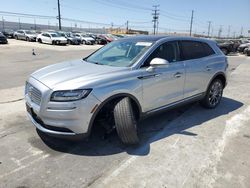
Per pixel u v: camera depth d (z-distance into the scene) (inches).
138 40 170.9
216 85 213.3
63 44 1255.5
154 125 176.1
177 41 175.9
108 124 144.9
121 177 114.3
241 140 154.5
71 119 123.0
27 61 550.3
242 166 124.7
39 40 1314.0
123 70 141.9
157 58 146.8
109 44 190.2
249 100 250.4
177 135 159.9
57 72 142.5
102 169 120.6
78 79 128.1
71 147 141.6
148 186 108.2
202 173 118.0
